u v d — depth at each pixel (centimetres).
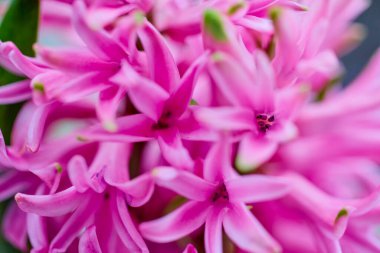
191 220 19
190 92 19
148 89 18
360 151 21
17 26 21
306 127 21
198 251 20
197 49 20
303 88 19
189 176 18
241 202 19
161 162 20
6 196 21
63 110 21
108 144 20
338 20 23
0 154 20
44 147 20
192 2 21
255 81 19
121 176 20
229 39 19
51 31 24
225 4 19
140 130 19
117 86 19
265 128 19
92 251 19
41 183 20
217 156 19
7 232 22
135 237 19
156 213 20
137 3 20
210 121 18
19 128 21
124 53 19
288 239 21
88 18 18
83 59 19
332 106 21
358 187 23
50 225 20
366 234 21
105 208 20
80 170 19
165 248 21
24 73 19
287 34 19
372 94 21
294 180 20
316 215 20
